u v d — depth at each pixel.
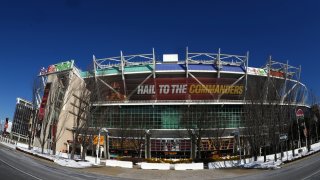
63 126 63.75
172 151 68.62
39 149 60.00
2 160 32.81
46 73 73.88
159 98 72.12
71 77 68.94
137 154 68.62
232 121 69.69
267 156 54.16
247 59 71.56
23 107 80.50
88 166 39.53
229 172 37.03
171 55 72.25
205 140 66.75
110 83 73.62
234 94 72.62
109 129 69.94
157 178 31.62
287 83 55.34
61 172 29.30
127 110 71.19
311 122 68.31
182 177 32.84
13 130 81.88
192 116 67.12
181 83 71.44
